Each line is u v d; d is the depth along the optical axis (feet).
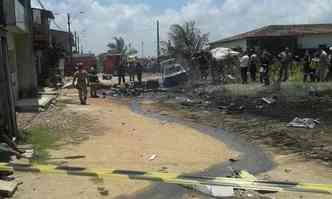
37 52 109.60
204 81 108.99
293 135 46.65
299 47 142.10
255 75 92.99
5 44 37.45
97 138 44.91
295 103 65.57
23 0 78.07
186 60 132.98
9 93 38.14
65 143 41.45
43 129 47.67
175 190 27.63
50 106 71.26
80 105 75.00
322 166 35.58
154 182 28.84
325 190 21.72
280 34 144.05
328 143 42.73
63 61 176.45
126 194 26.86
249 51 100.58
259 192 27.45
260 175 32.99
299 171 34.22
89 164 34.04
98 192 26.94
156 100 88.63
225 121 58.85
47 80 115.96
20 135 40.65
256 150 41.73
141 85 116.37
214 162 36.65
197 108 72.69
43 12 121.60
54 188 27.37
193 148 42.09
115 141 43.73
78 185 28.07
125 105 80.53
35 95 82.94
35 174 29.81
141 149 40.45
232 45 162.20
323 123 52.39
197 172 33.22
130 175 25.32
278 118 57.31
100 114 62.59
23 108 64.08
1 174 28.37
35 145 38.93
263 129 51.42
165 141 45.06
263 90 78.48
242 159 38.11
